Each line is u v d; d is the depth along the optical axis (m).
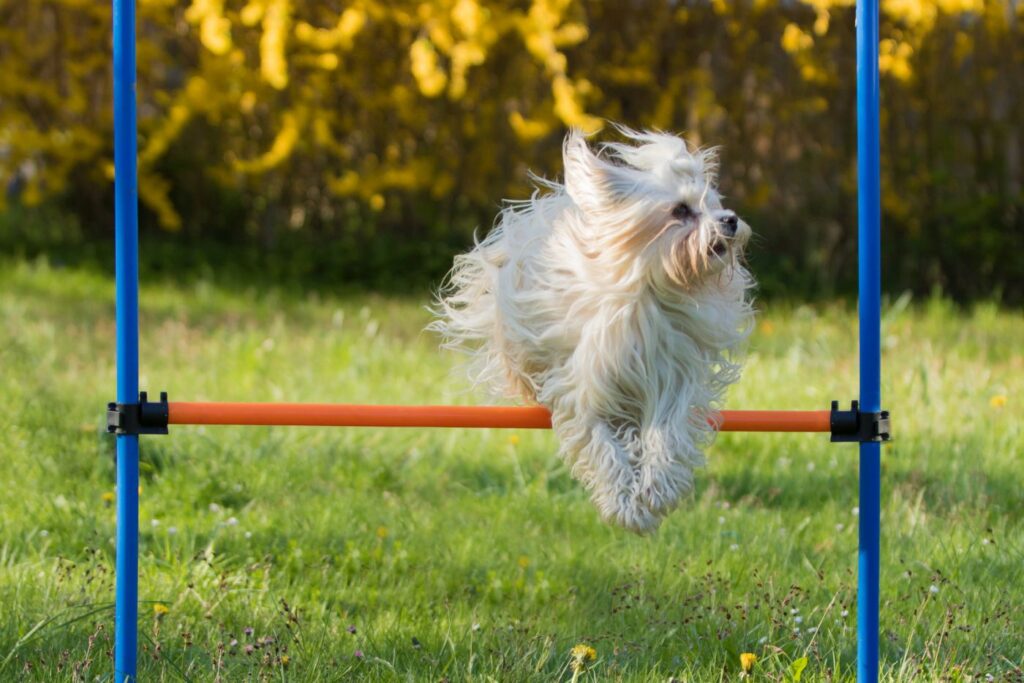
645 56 19.36
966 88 19.30
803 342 14.87
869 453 5.96
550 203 7.27
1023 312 17.84
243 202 20.84
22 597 7.03
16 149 19.23
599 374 6.67
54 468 9.41
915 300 19.17
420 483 9.77
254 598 7.33
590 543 8.54
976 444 10.48
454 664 6.41
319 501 9.16
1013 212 19.27
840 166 19.62
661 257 6.55
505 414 6.59
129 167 5.79
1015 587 7.60
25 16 19.59
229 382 12.33
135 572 5.88
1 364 12.20
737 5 19.22
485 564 8.08
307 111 18.30
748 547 8.30
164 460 9.80
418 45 15.45
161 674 6.12
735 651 6.62
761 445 10.70
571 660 6.41
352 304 17.67
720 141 19.70
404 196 20.50
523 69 19.25
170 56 19.48
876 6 5.86
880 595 7.52
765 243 19.80
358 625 7.03
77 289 17.42
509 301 6.96
